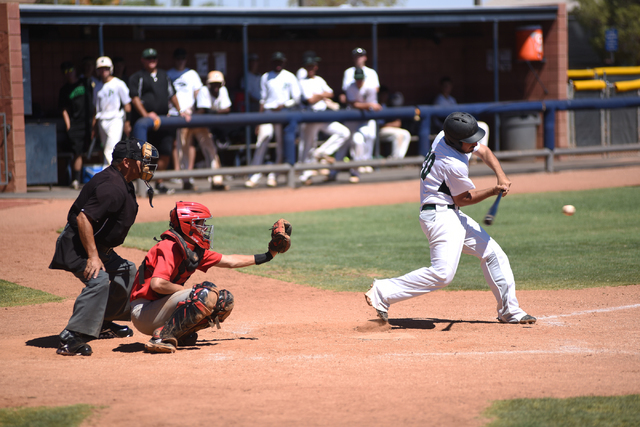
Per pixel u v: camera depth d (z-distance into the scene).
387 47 57.22
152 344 14.29
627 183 43.50
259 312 18.89
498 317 17.27
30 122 42.34
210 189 42.19
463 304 19.66
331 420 9.99
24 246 26.77
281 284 22.27
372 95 43.09
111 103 37.03
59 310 18.91
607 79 58.50
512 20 53.38
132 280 15.31
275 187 42.81
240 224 32.41
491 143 56.69
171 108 39.59
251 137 50.97
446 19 50.03
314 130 43.28
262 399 10.98
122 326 16.41
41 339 15.81
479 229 16.77
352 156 44.75
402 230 31.34
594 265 23.52
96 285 14.26
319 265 24.81
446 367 12.98
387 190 42.53
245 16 44.62
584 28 71.06
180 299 14.29
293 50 54.59
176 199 37.97
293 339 15.73
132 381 12.10
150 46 50.12
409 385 11.79
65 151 42.88
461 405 10.61
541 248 26.56
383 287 16.34
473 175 47.41
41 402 10.82
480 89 58.94
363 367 13.09
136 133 35.72
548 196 39.72
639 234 28.69
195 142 48.69
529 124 53.81
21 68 37.53
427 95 59.09
